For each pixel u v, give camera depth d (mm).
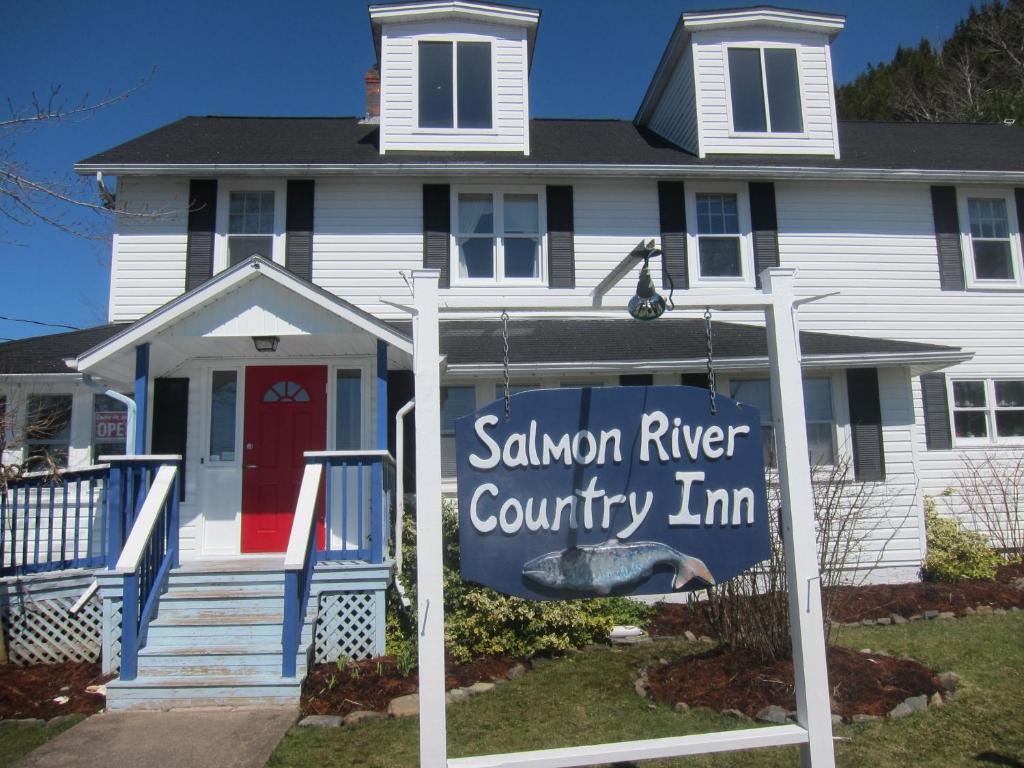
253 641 6879
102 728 5684
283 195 12070
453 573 7637
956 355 10438
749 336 11438
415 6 13047
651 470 4156
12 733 5656
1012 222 13375
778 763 4812
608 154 13344
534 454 4086
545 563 4012
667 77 14703
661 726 5422
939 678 6184
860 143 14992
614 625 7953
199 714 5984
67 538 9508
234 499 9453
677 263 12453
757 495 4215
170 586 7430
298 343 8586
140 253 11766
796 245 12812
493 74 13141
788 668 5938
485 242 12367
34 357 10227
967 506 12258
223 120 14859
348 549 8406
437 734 3648
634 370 10180
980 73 31188
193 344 8500
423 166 11969
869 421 10828
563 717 5727
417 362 3941
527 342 11055
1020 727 5285
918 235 13109
